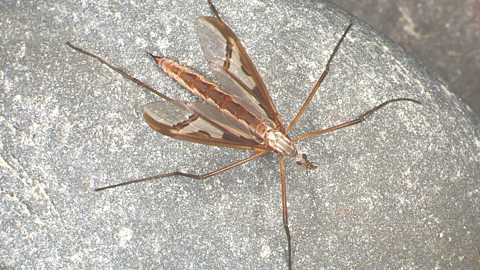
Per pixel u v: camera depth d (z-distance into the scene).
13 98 0.17
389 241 0.17
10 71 0.17
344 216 0.17
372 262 0.17
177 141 0.17
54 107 0.17
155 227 0.17
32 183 0.17
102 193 0.17
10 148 0.17
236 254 0.17
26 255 0.17
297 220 0.17
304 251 0.17
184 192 0.17
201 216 0.17
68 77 0.17
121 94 0.17
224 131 0.17
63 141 0.17
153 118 0.17
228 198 0.17
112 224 0.17
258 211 0.17
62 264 0.17
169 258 0.17
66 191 0.17
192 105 0.17
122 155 0.17
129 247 0.17
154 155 0.17
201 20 0.17
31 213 0.17
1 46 0.17
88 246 0.17
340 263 0.17
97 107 0.17
